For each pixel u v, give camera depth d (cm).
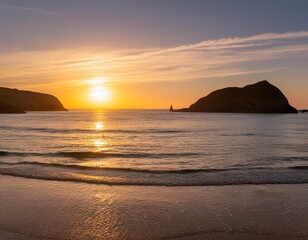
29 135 4294
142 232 879
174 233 873
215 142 3431
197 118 10744
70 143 3338
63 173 1636
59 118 10700
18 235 852
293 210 1068
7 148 2848
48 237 842
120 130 5334
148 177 1566
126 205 1117
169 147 2989
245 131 5122
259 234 868
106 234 866
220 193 1280
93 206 1104
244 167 1881
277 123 7650
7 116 11706
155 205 1120
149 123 7719
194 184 1429
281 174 1645
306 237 852
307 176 1597
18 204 1117
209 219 980
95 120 9294
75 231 883
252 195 1251
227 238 841
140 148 2911
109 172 1680
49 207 1088
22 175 1581
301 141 3512
